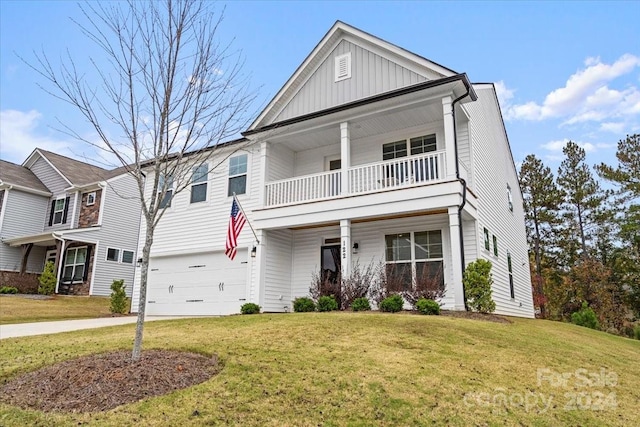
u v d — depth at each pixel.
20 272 23.67
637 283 27.69
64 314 15.53
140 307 5.92
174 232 16.55
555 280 32.00
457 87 11.27
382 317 8.56
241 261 14.66
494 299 13.32
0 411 4.42
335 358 5.91
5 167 27.14
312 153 15.66
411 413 4.33
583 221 33.12
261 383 4.96
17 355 6.69
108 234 24.12
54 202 26.53
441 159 11.65
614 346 10.26
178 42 6.66
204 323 9.19
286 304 14.48
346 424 4.09
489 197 14.55
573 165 34.00
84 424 4.04
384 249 13.13
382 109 12.23
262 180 14.30
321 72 14.91
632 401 5.37
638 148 30.61
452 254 10.59
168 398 4.56
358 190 12.42
